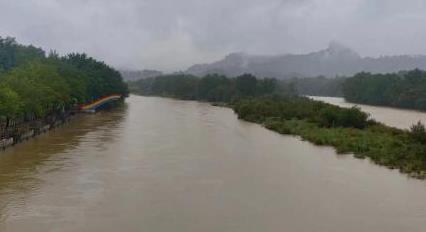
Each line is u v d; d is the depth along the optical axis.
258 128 90.44
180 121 101.31
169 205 35.59
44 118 81.50
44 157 52.66
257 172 47.62
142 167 48.72
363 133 72.44
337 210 35.09
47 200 36.03
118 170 47.00
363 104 189.88
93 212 33.50
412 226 31.89
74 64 140.50
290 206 35.91
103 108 136.75
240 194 39.00
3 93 59.38
